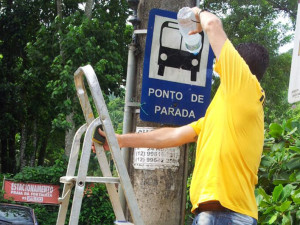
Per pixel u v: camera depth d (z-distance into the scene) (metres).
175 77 3.55
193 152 10.66
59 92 16.05
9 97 20.44
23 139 21.94
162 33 3.56
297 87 3.34
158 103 3.52
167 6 3.59
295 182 3.40
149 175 3.43
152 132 2.70
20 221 10.73
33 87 20.73
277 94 18.42
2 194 15.16
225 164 2.12
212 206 2.12
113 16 19.59
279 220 3.25
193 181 2.23
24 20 20.31
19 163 24.19
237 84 2.12
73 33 16.34
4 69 20.72
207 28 2.25
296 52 3.42
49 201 15.37
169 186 3.43
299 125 3.77
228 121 2.14
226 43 2.17
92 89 2.26
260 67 2.29
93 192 14.73
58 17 17.34
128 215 3.41
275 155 3.59
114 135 2.24
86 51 16.33
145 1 3.67
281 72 18.44
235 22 18.70
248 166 2.16
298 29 3.45
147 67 3.53
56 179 15.46
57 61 16.38
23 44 20.84
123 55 19.48
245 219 2.10
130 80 3.63
